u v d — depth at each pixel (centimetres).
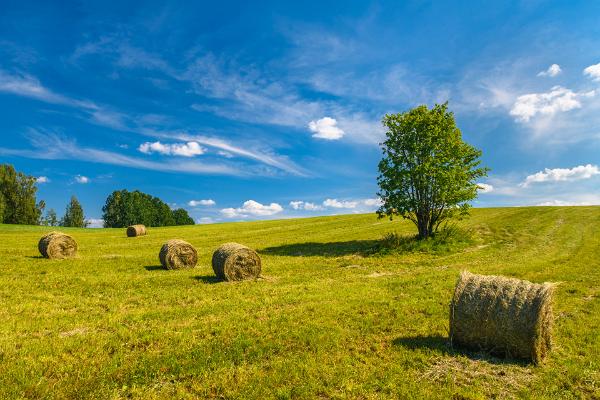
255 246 3155
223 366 793
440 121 2872
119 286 1582
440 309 1191
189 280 1720
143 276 1805
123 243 3541
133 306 1277
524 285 873
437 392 701
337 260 2359
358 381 737
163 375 760
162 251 2089
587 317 1103
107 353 861
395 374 766
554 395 696
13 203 9756
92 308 1245
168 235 4438
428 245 2702
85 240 3869
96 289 1527
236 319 1100
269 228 4878
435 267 2052
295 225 5075
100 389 702
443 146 2877
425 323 1065
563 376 766
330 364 806
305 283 1642
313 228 4559
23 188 9894
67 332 1016
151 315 1152
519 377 766
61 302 1314
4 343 909
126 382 733
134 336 962
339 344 912
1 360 817
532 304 831
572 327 1021
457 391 702
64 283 1625
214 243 3516
